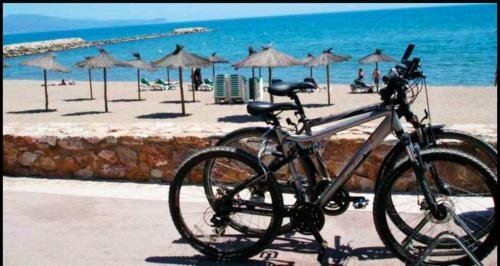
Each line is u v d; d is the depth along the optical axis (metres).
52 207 4.73
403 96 3.38
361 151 3.48
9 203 4.86
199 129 5.79
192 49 79.88
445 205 3.29
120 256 3.71
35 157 5.86
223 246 3.80
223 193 3.72
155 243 3.91
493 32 73.88
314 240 3.91
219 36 128.88
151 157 5.55
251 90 20.05
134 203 4.79
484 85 25.56
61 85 31.11
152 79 38.09
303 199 3.53
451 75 30.94
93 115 18.34
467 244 3.43
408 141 3.32
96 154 5.70
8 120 17.59
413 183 4.81
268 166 3.61
